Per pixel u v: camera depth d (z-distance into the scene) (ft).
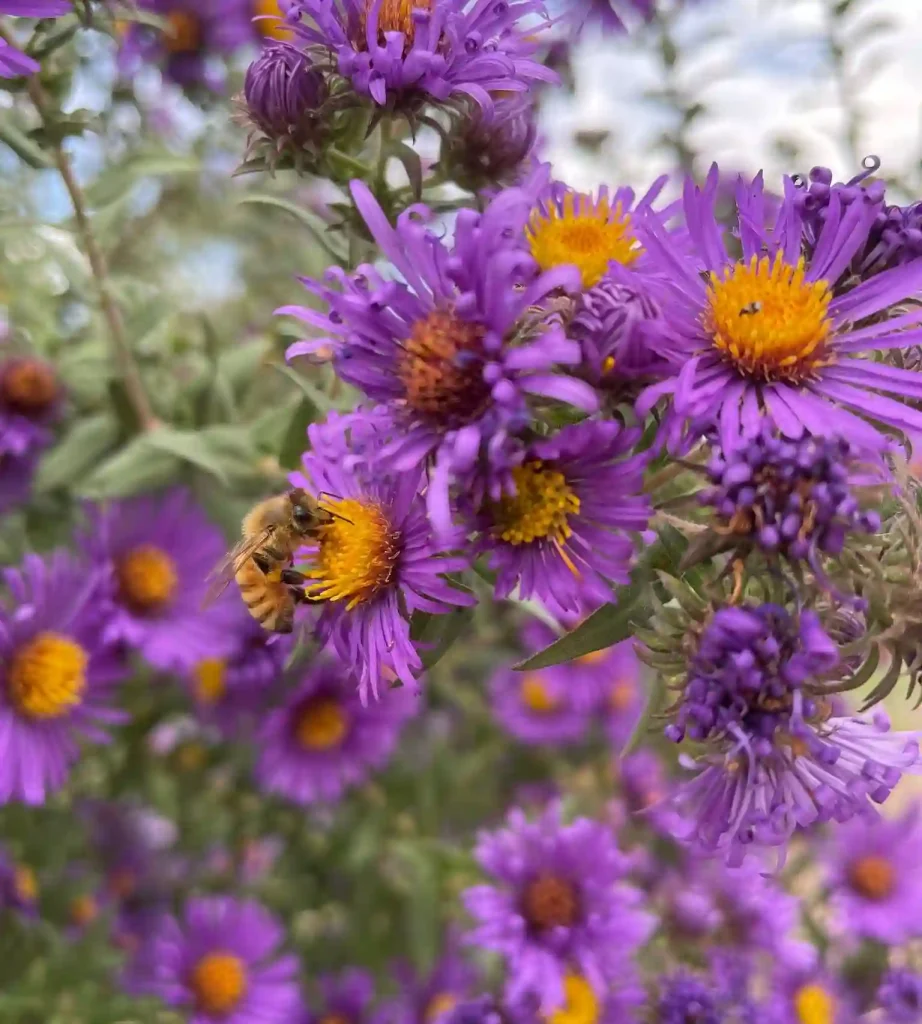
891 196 1.03
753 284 0.68
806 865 1.01
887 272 0.68
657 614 0.68
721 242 0.69
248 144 0.78
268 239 1.27
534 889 0.90
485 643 1.15
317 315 0.68
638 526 0.66
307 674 0.98
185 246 1.28
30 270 1.06
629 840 1.05
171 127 1.15
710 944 0.97
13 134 0.86
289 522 0.80
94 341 0.99
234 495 0.94
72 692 0.91
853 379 0.67
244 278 1.30
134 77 1.01
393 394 0.67
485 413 0.65
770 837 0.68
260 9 1.02
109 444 0.95
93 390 0.98
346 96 0.74
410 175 0.76
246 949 1.05
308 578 0.72
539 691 1.13
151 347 1.01
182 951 1.04
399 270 0.67
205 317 0.96
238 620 0.95
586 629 0.68
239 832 1.14
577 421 0.67
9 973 1.00
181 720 1.09
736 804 0.68
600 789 1.14
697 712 0.66
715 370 0.67
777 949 0.97
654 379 0.66
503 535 0.67
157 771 1.11
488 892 0.90
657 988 0.92
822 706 0.67
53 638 0.91
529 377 0.64
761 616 0.65
